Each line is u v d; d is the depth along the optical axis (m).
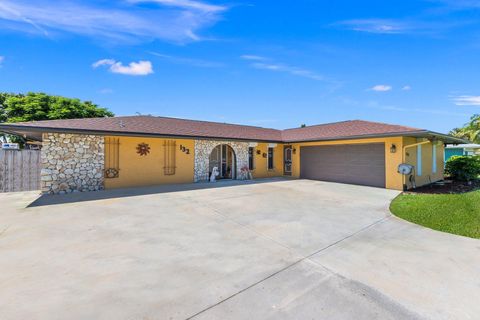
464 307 2.62
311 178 15.11
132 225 5.48
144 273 3.30
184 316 2.42
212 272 3.36
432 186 11.96
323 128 16.56
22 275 3.19
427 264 3.65
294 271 3.42
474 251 4.12
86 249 4.09
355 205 7.70
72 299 2.67
